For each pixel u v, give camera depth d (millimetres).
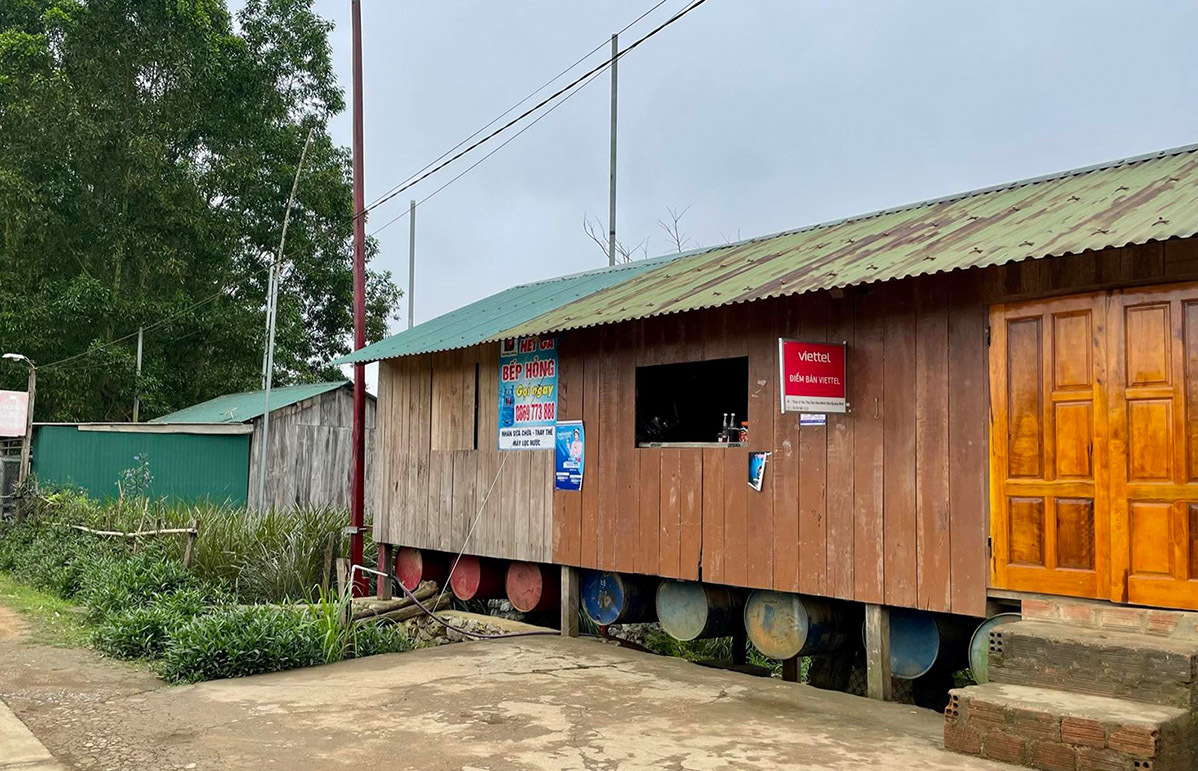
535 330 9609
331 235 29062
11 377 25641
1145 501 6012
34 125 25500
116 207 26641
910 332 7398
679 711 6688
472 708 6789
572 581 10352
